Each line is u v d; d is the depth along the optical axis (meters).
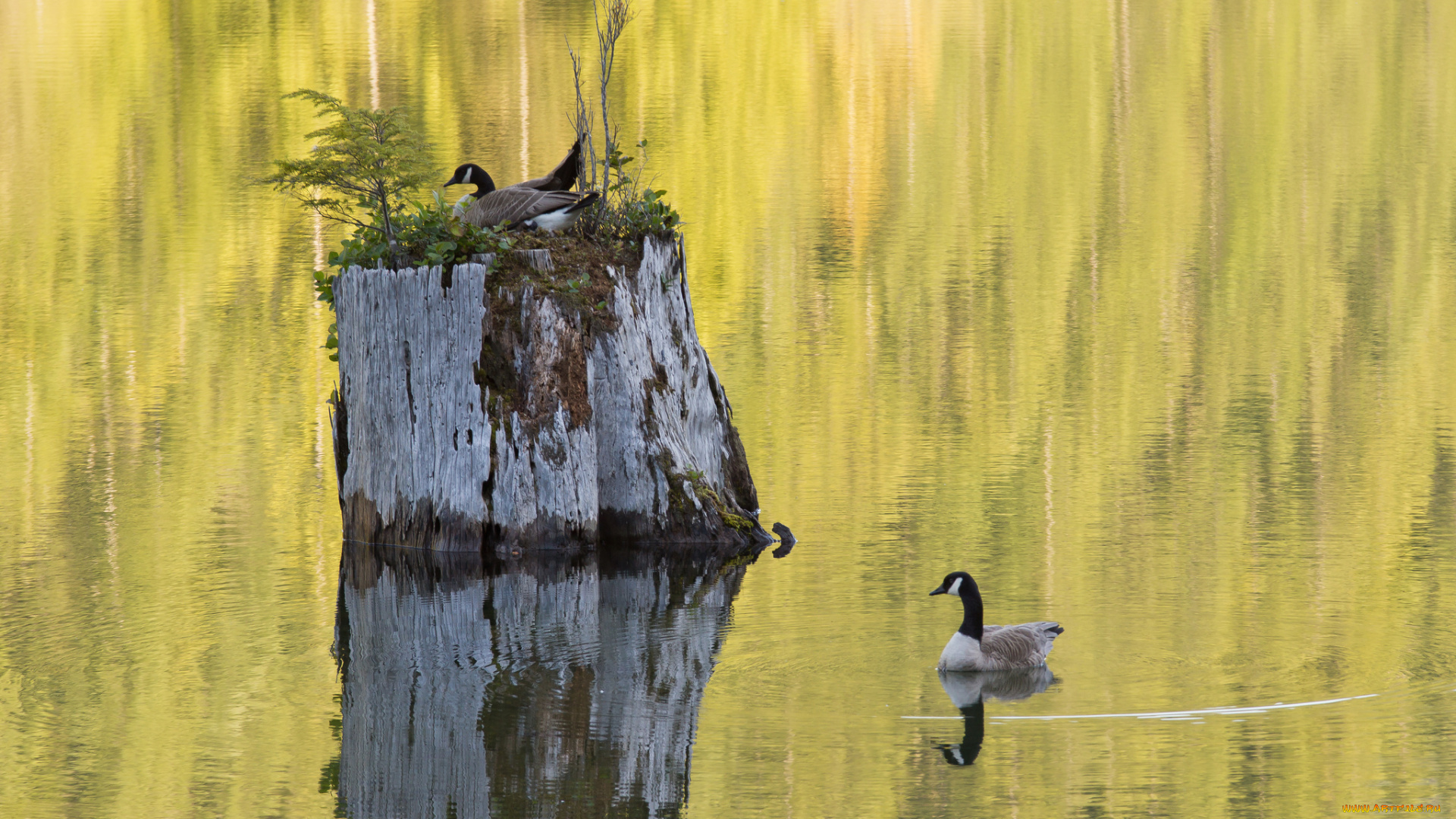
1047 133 52.16
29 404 23.95
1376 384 24.55
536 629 15.23
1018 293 31.56
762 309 30.23
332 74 59.94
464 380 17.77
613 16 21.14
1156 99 57.69
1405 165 45.69
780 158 47.97
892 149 49.91
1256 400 23.72
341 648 14.78
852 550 17.36
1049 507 18.67
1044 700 12.88
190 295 31.58
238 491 20.09
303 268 34.09
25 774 11.83
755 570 16.98
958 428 22.30
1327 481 19.52
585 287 18.25
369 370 17.98
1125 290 31.78
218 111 53.19
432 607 15.98
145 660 14.38
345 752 12.29
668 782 11.48
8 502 19.48
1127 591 15.56
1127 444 21.42
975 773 11.43
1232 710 12.50
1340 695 12.80
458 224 18.31
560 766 11.91
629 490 18.34
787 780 11.52
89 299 31.14
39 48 64.75
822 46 69.12
